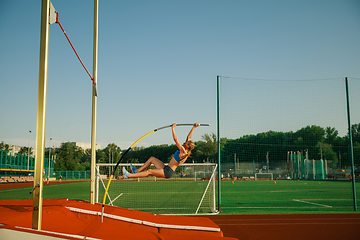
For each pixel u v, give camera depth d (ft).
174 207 40.27
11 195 58.90
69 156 278.67
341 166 118.11
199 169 111.14
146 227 19.22
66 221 17.08
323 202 45.47
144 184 89.81
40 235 12.43
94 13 25.03
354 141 50.42
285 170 131.13
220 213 34.99
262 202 45.50
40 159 12.59
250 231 25.55
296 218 31.42
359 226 27.50
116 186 61.21
